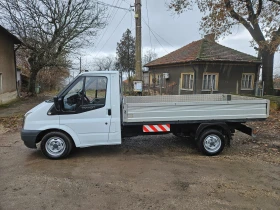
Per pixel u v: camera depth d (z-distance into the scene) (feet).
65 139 15.64
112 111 15.71
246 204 10.33
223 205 10.25
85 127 15.61
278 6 40.73
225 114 16.37
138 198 10.84
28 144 15.39
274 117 28.73
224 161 15.44
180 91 56.65
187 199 10.73
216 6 41.42
